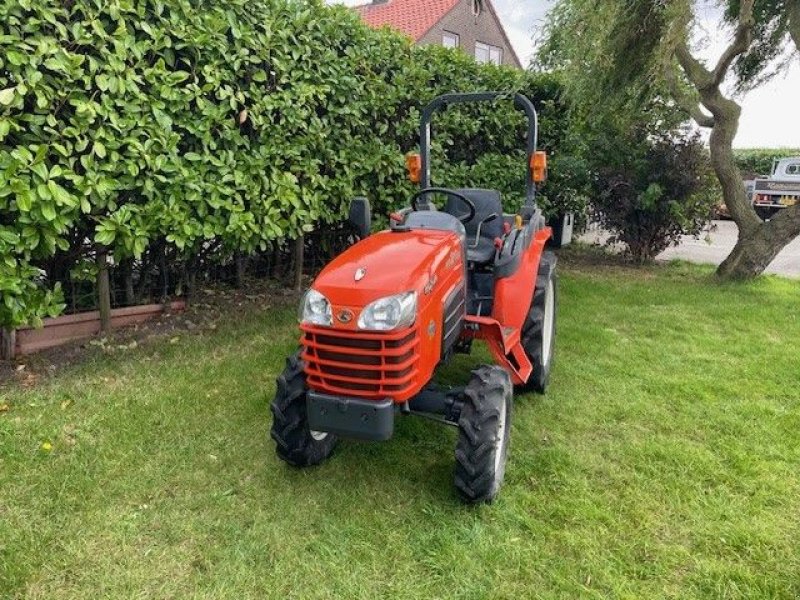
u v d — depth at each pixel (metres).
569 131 8.39
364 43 5.54
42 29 3.51
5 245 3.39
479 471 2.57
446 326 2.75
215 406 3.57
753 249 7.40
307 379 2.59
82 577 2.22
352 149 5.54
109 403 3.52
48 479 2.76
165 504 2.65
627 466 3.08
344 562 2.34
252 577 2.25
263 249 4.91
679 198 8.20
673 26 6.46
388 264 2.57
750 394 3.98
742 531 2.56
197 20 4.19
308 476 2.90
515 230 3.43
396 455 3.13
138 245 4.05
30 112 3.59
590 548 2.45
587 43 6.91
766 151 21.41
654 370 4.40
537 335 3.74
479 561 2.37
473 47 22.62
